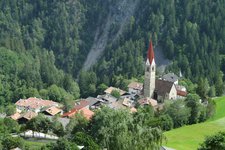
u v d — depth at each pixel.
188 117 185.88
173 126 181.12
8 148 134.88
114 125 95.81
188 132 169.62
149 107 189.00
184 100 192.62
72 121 162.88
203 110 190.62
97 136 117.94
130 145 91.25
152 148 91.31
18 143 136.12
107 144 93.81
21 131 169.75
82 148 117.31
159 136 92.62
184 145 149.62
